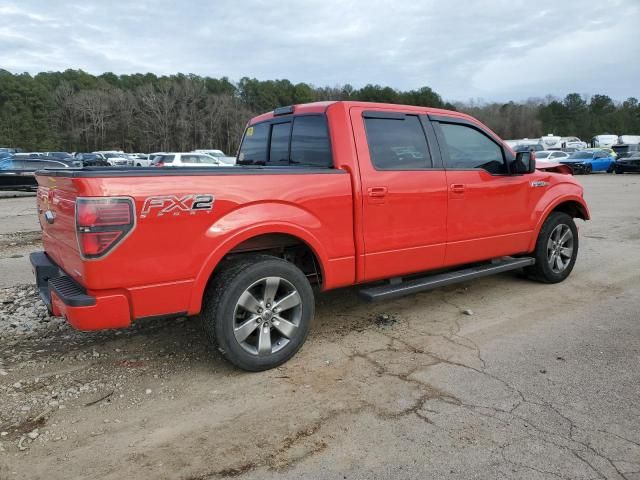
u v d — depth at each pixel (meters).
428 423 2.94
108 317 3.05
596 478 2.44
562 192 5.68
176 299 3.23
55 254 3.80
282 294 3.78
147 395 3.34
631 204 14.33
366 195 4.01
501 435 2.80
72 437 2.85
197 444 2.78
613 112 115.19
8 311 5.09
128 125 90.00
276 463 2.60
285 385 3.45
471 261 4.89
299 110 4.42
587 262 6.96
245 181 3.43
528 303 5.17
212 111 91.50
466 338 4.25
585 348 4.00
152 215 3.07
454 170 4.62
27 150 84.00
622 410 3.05
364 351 4.00
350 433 2.86
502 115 111.38
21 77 90.00
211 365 3.79
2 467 2.59
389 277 4.34
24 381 3.54
